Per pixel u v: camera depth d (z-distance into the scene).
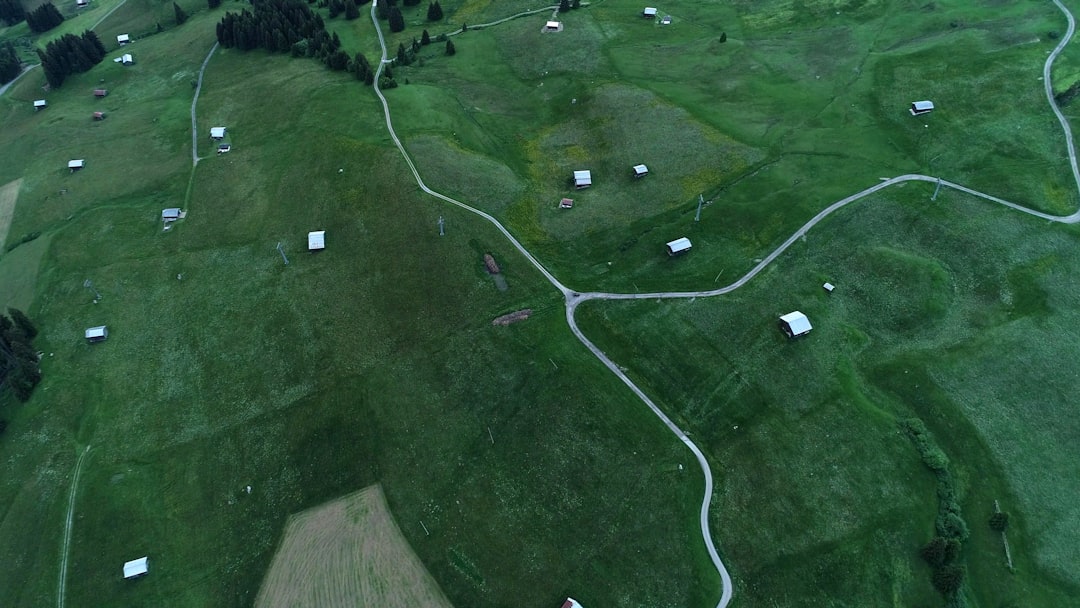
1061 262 72.38
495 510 58.19
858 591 51.84
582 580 53.94
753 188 85.12
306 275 79.00
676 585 53.25
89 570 56.81
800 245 77.12
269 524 58.88
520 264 77.94
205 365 71.31
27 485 63.03
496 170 91.44
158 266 83.44
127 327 76.38
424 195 85.19
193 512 60.16
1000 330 66.94
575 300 73.81
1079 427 59.94
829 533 54.81
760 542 55.03
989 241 74.88
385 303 74.94
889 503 56.12
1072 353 64.50
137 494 61.44
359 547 56.81
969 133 89.00
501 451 61.81
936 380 63.69
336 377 68.62
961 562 52.84
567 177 91.50
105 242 88.38
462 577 54.66
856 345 67.25
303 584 55.03
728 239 79.06
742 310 71.12
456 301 74.25
